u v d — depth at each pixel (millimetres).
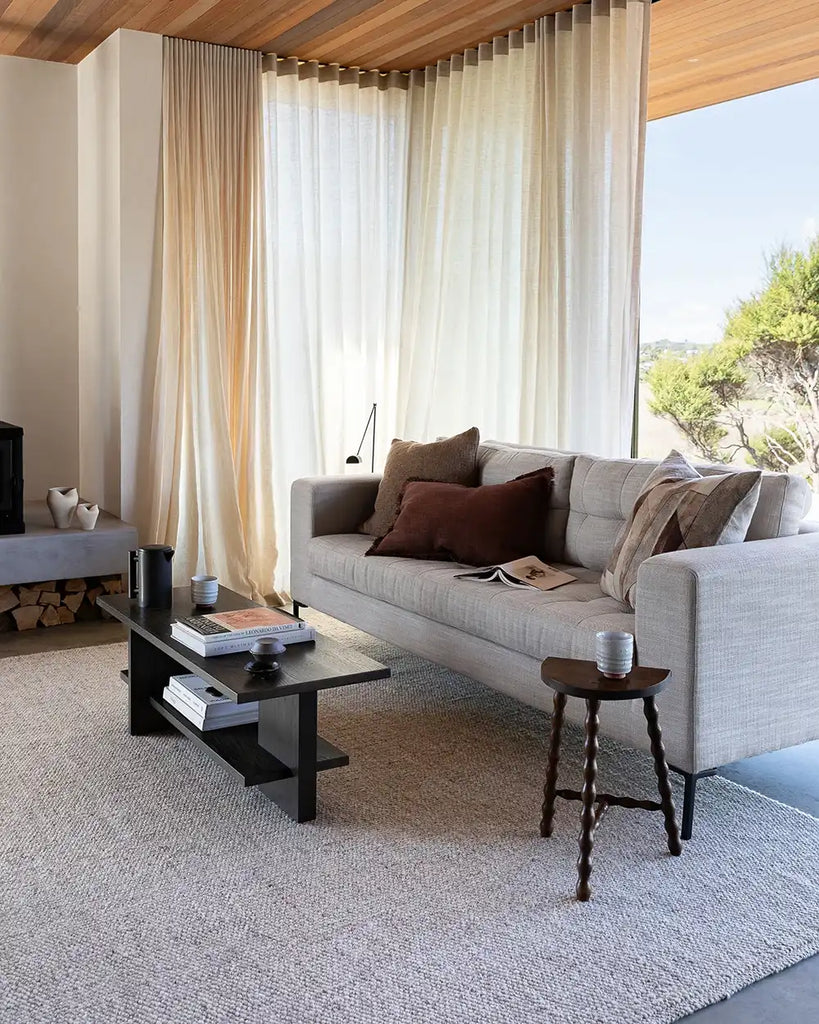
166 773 2963
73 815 2678
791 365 7156
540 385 4570
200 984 1944
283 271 5191
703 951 2082
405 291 5445
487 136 4875
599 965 2027
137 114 4676
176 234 4832
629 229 4129
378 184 5379
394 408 5609
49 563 4453
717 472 3227
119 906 2227
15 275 5074
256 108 4941
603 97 4199
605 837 2580
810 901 2287
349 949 2070
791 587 2688
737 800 2820
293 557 4438
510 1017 1861
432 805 2760
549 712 3006
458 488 3914
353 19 4449
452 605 3367
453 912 2217
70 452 5309
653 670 2422
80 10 4309
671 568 2562
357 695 3691
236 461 5137
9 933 2113
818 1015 1900
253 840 2549
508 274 4785
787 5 4234
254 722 2979
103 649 4219
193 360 4934
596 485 3645
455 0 4203
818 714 2803
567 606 3061
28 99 5012
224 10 4316
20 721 3363
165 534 4926
